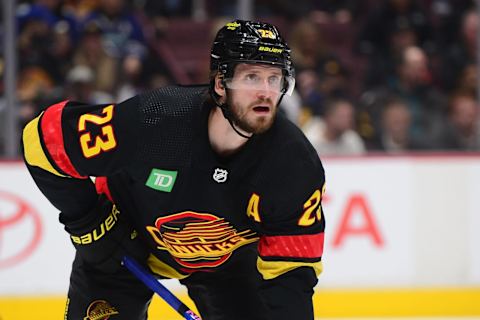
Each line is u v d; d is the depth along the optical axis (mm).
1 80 17641
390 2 19625
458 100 19141
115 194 8992
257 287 9250
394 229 17031
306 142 8094
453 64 19359
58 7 18594
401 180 17094
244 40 7504
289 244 8117
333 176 16953
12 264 16141
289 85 7777
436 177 17203
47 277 16188
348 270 16828
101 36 18734
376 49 19547
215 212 8180
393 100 19000
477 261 17234
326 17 19656
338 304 16734
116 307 9367
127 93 18844
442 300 17047
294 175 7898
